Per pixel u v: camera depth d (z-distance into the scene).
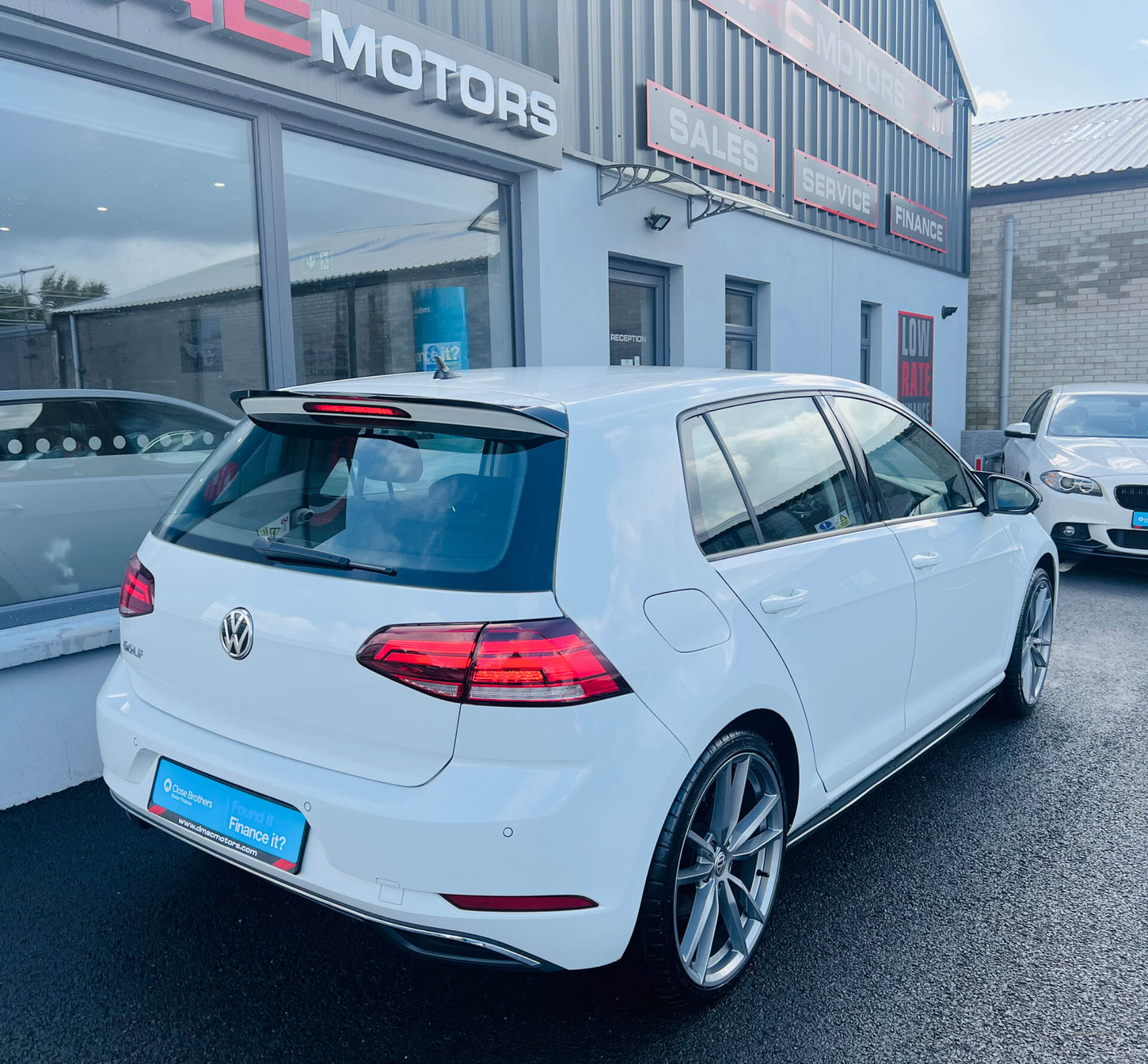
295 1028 2.37
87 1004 2.44
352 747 2.06
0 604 3.83
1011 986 2.55
